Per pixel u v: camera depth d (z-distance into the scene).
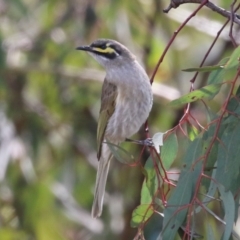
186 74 14.45
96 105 14.51
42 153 14.38
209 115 7.16
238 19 7.28
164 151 7.47
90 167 14.43
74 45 14.16
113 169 14.16
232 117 7.03
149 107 9.11
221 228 9.88
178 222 6.90
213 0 14.20
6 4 13.84
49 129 14.34
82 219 13.80
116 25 14.30
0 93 13.98
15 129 13.99
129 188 14.06
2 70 13.40
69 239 13.63
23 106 14.12
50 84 14.41
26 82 14.27
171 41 7.19
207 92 6.98
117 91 9.15
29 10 14.24
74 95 14.44
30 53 14.16
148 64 14.22
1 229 12.98
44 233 13.43
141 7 14.34
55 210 13.63
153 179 7.36
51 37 14.15
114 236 13.58
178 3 7.75
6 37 13.89
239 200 7.54
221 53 13.52
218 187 6.80
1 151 13.50
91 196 14.27
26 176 13.62
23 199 13.50
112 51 9.23
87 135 14.58
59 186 14.14
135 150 13.16
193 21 13.84
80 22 14.11
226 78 8.53
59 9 14.26
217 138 6.85
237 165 7.02
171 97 13.63
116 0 13.88
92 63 14.39
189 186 7.05
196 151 7.18
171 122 13.77
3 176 13.05
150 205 6.93
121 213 13.88
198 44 14.70
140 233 6.86
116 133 9.21
